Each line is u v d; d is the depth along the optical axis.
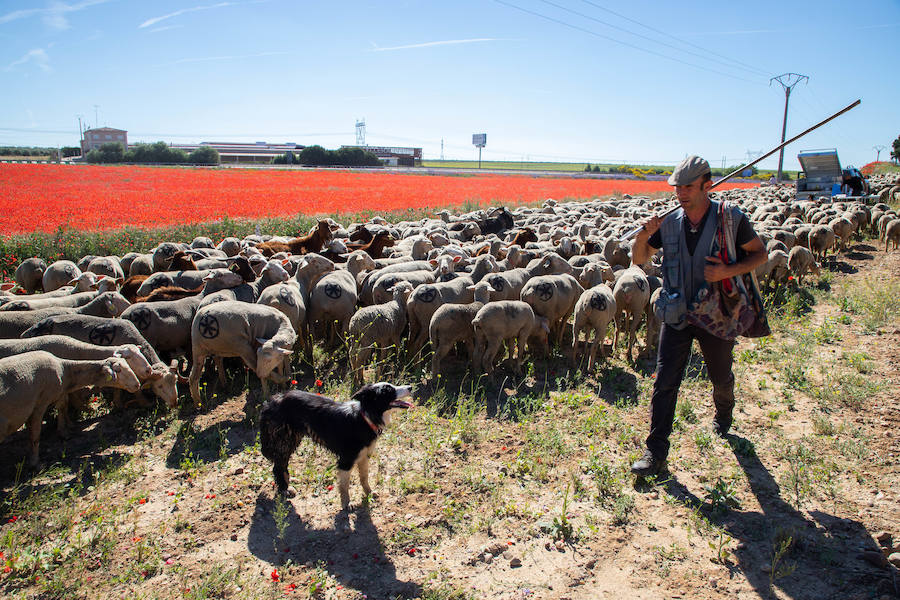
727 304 5.44
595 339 8.95
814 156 31.41
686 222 5.49
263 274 10.48
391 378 8.88
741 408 7.39
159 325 8.81
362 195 40.44
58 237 19.20
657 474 5.94
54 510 5.59
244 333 7.86
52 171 56.50
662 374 5.69
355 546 5.06
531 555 4.88
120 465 6.42
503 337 8.68
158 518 5.49
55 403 7.11
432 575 4.61
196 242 16.44
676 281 5.52
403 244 16.50
